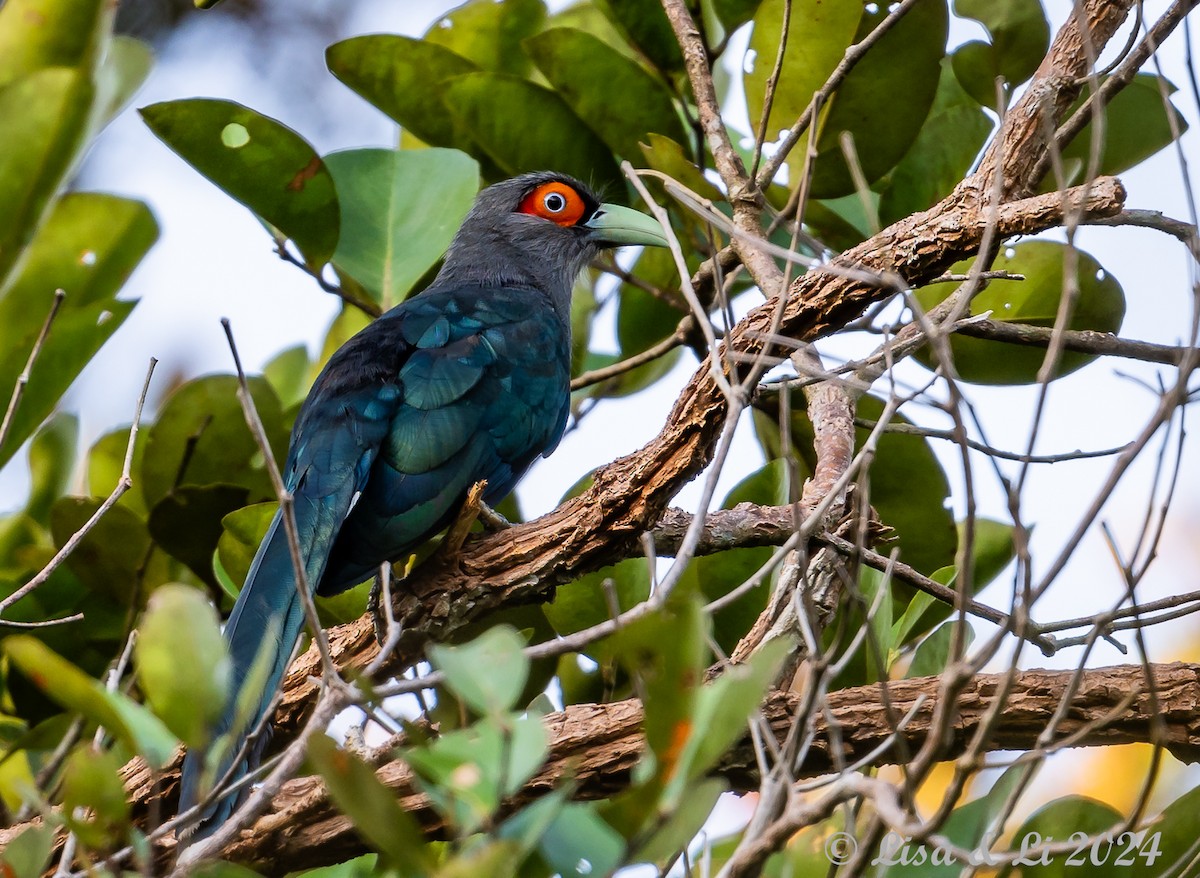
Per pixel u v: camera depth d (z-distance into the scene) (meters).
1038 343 9.96
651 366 13.37
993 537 10.91
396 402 10.53
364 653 9.58
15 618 11.17
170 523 10.95
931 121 12.38
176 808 8.59
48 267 9.55
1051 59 10.02
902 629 10.01
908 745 8.20
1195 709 8.05
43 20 6.85
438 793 5.21
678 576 6.23
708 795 5.09
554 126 12.67
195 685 5.18
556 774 8.23
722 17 12.43
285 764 5.70
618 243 13.53
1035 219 8.37
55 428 12.43
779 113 11.78
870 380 8.88
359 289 13.59
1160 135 11.59
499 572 9.55
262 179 11.55
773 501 10.59
